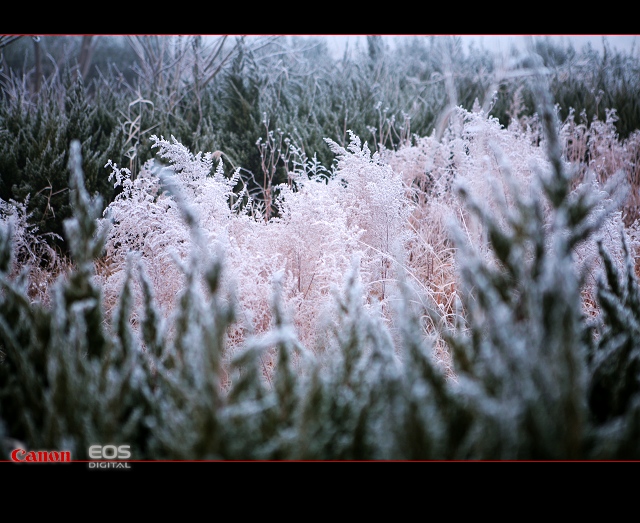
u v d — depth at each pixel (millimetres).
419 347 1073
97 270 2771
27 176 3492
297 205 2459
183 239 2326
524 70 5258
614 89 5211
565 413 920
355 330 1272
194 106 4793
